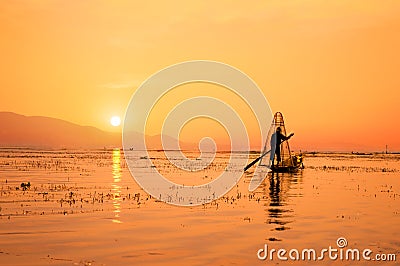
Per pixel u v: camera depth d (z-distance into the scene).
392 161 134.88
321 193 38.53
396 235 20.64
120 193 35.56
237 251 17.55
